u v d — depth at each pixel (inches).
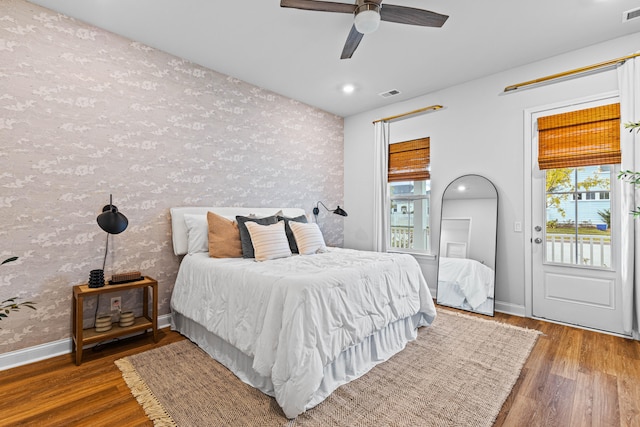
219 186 135.3
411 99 167.9
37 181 91.7
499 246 137.0
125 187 108.7
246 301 81.3
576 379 80.4
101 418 65.7
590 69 113.2
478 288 138.9
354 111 188.9
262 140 152.3
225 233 114.5
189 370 85.4
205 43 113.4
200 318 97.5
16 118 88.4
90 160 101.3
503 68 133.2
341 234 197.6
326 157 187.5
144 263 113.4
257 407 69.2
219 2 91.0
